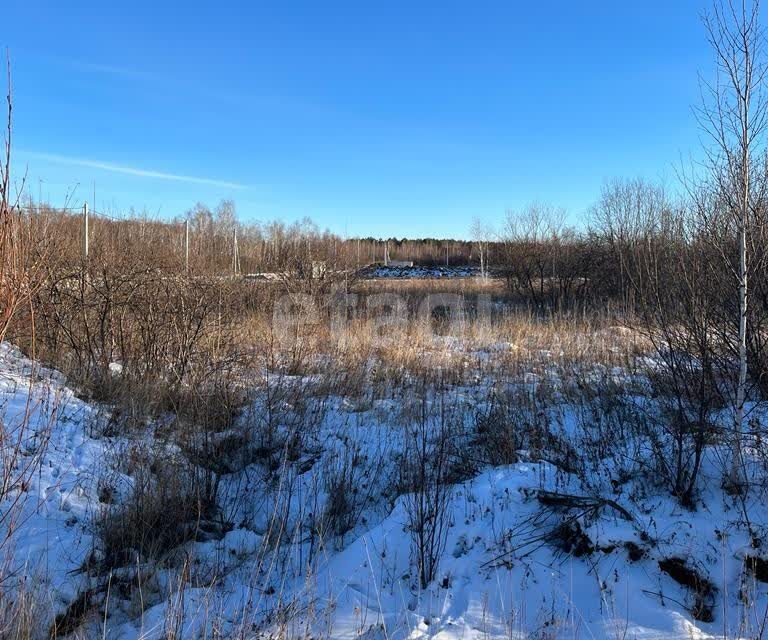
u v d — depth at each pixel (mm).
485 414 6621
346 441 6117
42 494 4277
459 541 4074
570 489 4516
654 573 3564
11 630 2967
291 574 4051
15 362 6629
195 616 3336
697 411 4461
